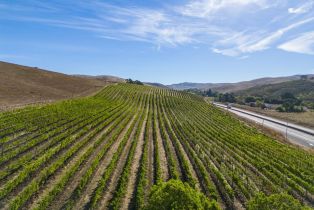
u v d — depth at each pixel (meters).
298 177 40.44
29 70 122.38
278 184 35.44
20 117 52.66
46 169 32.56
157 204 18.30
